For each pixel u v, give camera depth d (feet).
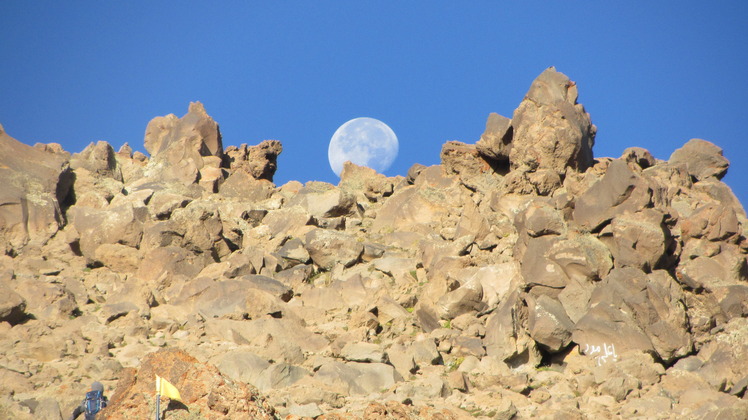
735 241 349.61
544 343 305.94
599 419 252.01
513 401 266.57
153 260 375.04
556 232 336.90
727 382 286.25
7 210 396.16
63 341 295.89
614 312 304.71
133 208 405.59
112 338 308.19
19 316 315.99
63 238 397.80
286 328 317.42
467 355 303.89
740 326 307.58
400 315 339.36
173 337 319.47
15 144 431.02
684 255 348.18
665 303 305.94
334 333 321.11
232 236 410.11
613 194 336.70
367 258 394.93
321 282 379.14
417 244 404.77
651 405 262.26
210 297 349.41
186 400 206.80
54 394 255.29
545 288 325.83
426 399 265.13
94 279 368.27
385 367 280.92
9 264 364.17
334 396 260.42
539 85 431.43
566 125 416.46
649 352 298.35
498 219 391.04
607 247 332.19
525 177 407.64
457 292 329.72
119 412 208.54
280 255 398.62
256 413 206.49
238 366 278.46
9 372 266.16
